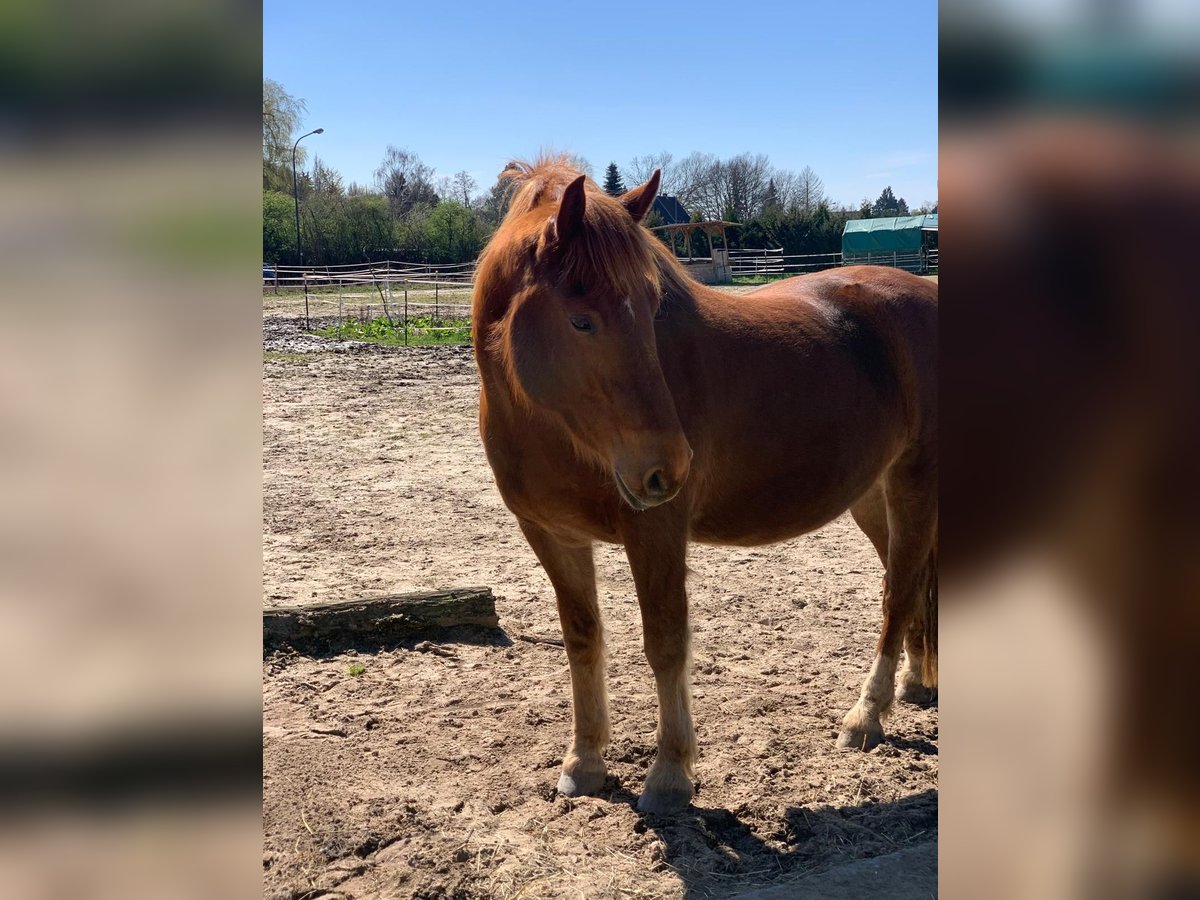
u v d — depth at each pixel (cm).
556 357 264
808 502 353
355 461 930
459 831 296
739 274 4128
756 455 336
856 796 328
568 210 259
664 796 316
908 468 392
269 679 430
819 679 437
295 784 326
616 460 262
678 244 4944
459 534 688
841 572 608
